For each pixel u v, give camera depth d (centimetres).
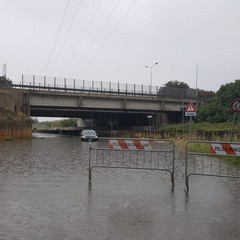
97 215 788
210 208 861
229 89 6141
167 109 6781
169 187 1132
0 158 2072
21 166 1680
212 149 1104
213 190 1085
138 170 1533
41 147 3212
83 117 8569
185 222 738
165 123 7206
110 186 1145
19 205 874
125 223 727
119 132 6397
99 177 1335
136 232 668
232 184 1191
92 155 2316
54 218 759
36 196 983
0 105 5012
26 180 1252
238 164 1603
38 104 5653
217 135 3031
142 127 7075
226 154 1083
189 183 1209
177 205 891
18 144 3694
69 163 1823
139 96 6450
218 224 726
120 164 1730
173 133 4500
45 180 1255
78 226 703
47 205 877
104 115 8112
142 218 767
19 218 756
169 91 7056
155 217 776
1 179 1272
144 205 888
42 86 5831
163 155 2236
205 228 698
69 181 1236
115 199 954
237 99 1639
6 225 705
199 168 1580
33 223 720
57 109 6438
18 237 633
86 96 5909
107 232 666
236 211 833
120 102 6306
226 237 644
